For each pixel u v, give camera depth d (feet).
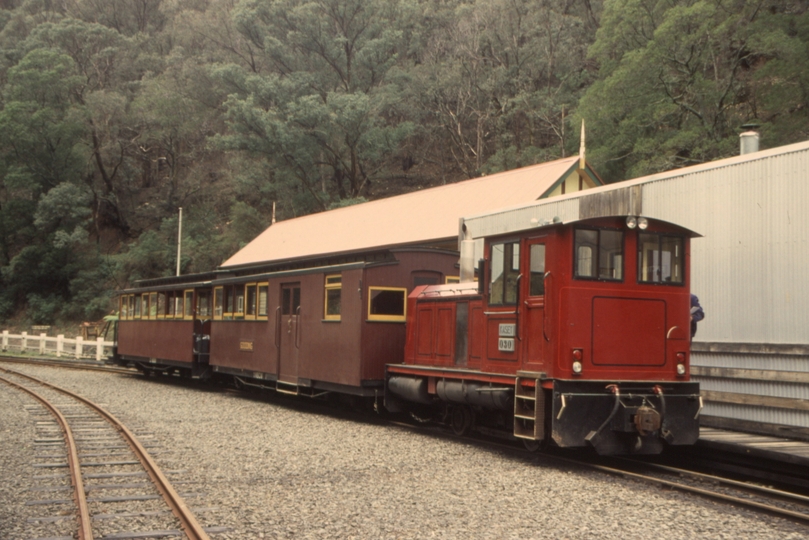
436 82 180.96
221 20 219.82
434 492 25.85
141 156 211.82
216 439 37.29
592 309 31.19
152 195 211.00
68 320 172.65
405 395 42.73
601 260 31.65
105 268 179.63
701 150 92.12
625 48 111.04
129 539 20.02
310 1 180.04
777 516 22.59
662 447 31.32
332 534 20.57
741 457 30.30
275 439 37.52
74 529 21.04
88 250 186.80
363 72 184.14
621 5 107.34
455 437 39.52
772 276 34.12
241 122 165.37
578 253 31.22
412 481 27.71
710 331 37.42
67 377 75.46
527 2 173.06
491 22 173.17
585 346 30.94
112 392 61.26
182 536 20.43
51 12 252.21
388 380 44.73
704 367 37.35
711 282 37.37
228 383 70.90
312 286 50.96
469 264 42.11
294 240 101.35
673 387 32.07
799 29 97.14
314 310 50.47
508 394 34.12
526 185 72.43
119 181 204.85
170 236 181.88
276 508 23.41
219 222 192.24
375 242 79.97
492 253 36.24
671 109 97.25
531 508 23.61
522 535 20.56
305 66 183.32
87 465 30.25
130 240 196.13
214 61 216.74
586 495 25.44
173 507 23.32
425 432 41.42
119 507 23.50
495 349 35.58
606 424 30.27
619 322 31.65
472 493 25.73
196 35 238.27
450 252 48.70
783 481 28.17
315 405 55.98
